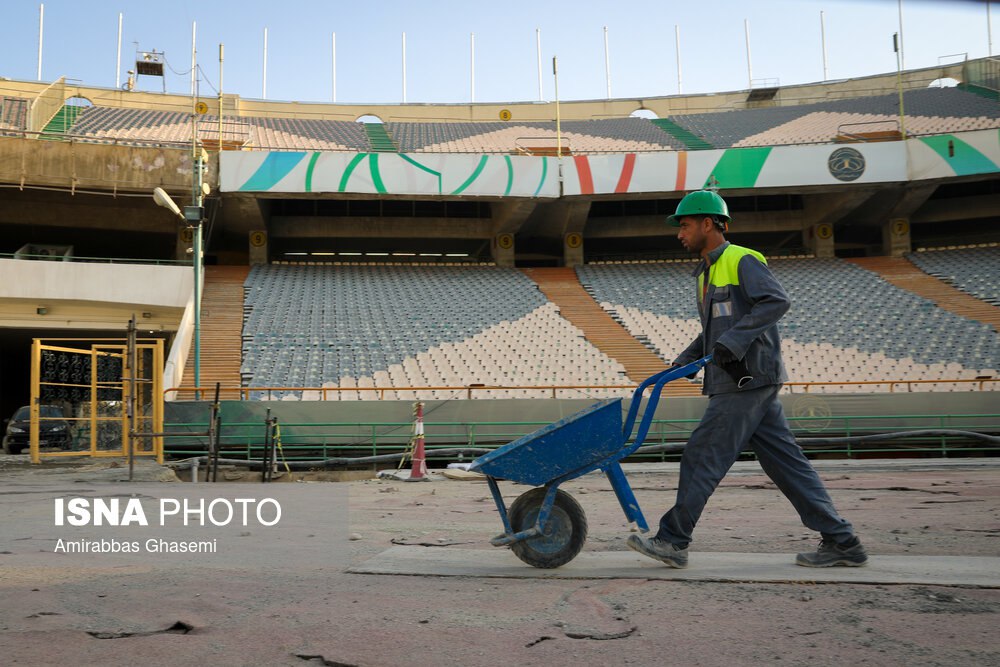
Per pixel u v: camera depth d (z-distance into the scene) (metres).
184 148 26.92
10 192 26.70
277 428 14.55
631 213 34.12
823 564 3.98
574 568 4.05
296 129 38.78
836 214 31.59
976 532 5.63
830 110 39.84
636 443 4.06
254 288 27.89
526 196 28.73
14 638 2.73
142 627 2.88
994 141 28.02
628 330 25.98
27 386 34.81
